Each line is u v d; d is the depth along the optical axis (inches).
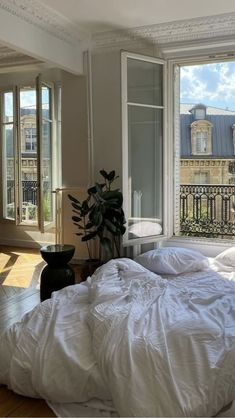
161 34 183.5
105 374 81.4
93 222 174.7
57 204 210.7
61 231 209.2
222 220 231.1
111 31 186.4
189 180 243.6
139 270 125.4
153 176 194.2
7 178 251.0
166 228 195.0
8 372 90.9
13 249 238.2
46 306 102.7
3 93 246.5
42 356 86.7
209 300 108.0
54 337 89.2
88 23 176.4
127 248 193.8
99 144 200.4
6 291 162.2
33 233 242.8
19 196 245.3
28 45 159.2
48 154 233.0
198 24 174.4
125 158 183.5
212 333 84.7
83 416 81.7
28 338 91.9
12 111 243.8
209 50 181.0
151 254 157.8
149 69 187.0
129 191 188.5
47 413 84.0
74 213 205.0
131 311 93.5
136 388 75.5
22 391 88.7
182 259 154.0
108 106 197.2
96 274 122.9
